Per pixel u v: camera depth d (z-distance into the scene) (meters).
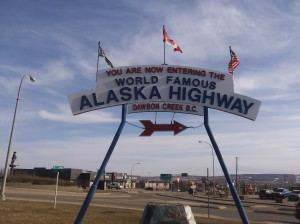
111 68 14.30
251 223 23.23
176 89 14.15
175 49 15.91
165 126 14.08
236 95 13.98
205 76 14.20
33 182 66.38
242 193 83.12
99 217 20.50
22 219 17.06
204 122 13.95
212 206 40.88
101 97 14.14
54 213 20.25
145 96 14.10
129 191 88.19
